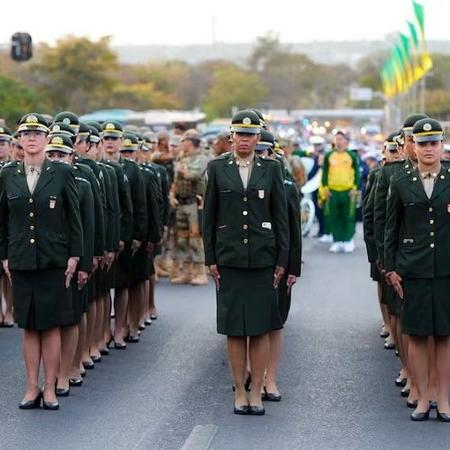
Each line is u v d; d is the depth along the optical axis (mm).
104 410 20031
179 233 36562
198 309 31531
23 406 19984
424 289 19156
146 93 181000
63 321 20031
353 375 23266
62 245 19891
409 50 116375
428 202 19094
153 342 26672
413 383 20406
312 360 24750
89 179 21703
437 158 19125
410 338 19547
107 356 25016
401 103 145625
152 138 37344
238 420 19422
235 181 19484
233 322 19547
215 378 22781
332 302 33156
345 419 19578
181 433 18516
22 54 69562
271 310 19719
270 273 19703
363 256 45656
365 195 24797
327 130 180125
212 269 19688
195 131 36000
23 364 23812
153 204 26641
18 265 19641
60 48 134500
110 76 142250
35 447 17578
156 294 34406
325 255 46031
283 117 162625
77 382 21984
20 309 19844
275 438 18250
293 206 20453
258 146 21203
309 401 20938
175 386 22047
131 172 25875
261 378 19953
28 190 19719
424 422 19344
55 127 21438
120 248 25234
